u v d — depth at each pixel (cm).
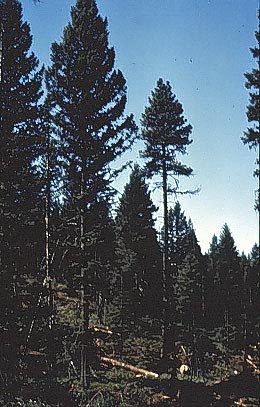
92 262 2145
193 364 3703
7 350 1833
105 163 2231
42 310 1989
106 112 2292
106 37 2375
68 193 2350
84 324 2109
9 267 1956
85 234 2169
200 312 4575
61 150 2244
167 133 2794
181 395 2291
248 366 4147
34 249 2197
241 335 4725
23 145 2105
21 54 2103
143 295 3406
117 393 2119
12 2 2105
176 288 4325
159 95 2859
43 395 1870
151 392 2244
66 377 2147
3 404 1766
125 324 3394
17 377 1855
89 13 2362
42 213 2481
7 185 2005
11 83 2067
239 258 5862
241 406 2356
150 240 3888
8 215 1981
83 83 2269
